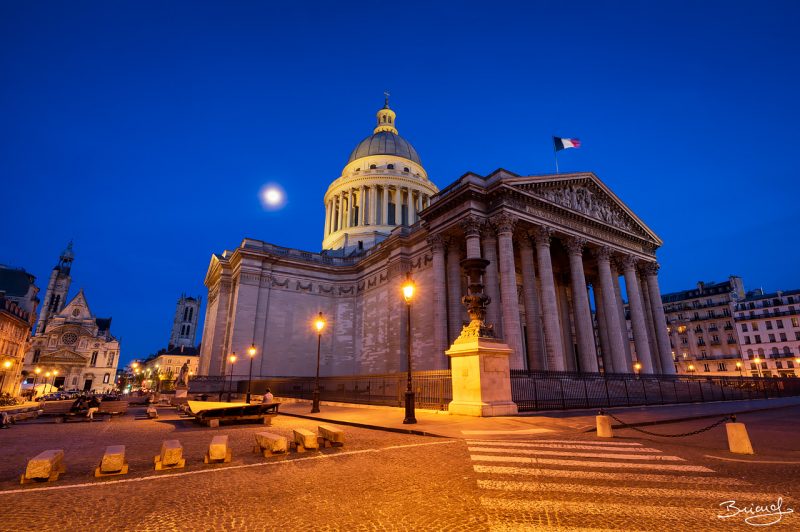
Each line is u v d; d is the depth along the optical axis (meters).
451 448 12.70
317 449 12.68
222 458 10.88
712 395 37.69
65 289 142.00
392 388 38.25
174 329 197.00
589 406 26.06
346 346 61.34
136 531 6.12
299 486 8.55
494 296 37.69
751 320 92.50
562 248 49.44
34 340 113.19
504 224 37.69
